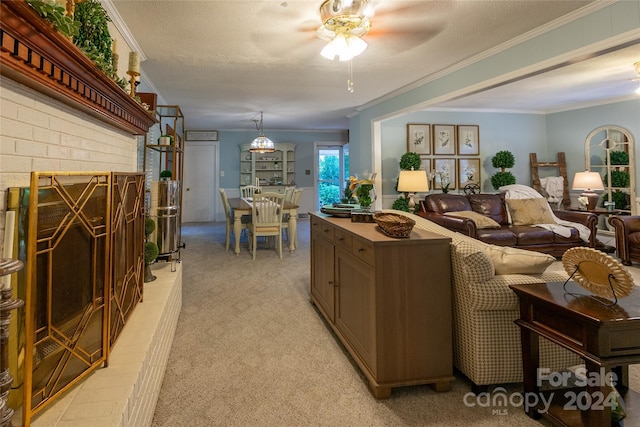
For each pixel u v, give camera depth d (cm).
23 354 92
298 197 516
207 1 231
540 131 640
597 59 367
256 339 218
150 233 238
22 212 94
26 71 90
